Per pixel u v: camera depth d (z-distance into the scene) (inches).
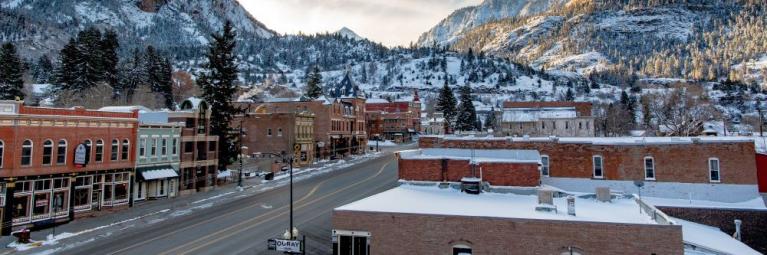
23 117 1275.8
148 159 1710.1
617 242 714.2
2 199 1224.8
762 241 1047.6
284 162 2551.7
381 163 2832.2
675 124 3494.1
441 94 5088.6
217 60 2358.5
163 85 4178.2
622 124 4365.2
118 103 3550.7
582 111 4124.0
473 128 4901.6
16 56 3038.9
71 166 1407.5
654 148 1172.5
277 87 6786.4
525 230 754.2
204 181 1959.9
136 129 1656.0
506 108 4379.9
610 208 893.2
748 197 1104.8
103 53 3587.6
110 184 1555.1
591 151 1200.2
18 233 1172.5
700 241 890.1
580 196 1050.1
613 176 1184.8
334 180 2142.0
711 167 1142.3
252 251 1077.1
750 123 4886.8
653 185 1160.8
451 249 781.9
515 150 1176.8
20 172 1263.5
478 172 1072.2
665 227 696.4
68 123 1409.9
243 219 1398.9
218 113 2295.8
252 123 2856.8
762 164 1159.0
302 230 1261.1
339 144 3287.4
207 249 1095.0
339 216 836.6
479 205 896.3
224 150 2288.4
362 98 3818.9
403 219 807.7
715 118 4330.7
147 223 1371.8
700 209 1084.5
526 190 1027.9
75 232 1258.0
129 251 1080.2
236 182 2175.2
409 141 4948.3
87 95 3120.1
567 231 735.7
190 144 1926.7
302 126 2871.6
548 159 1219.2
